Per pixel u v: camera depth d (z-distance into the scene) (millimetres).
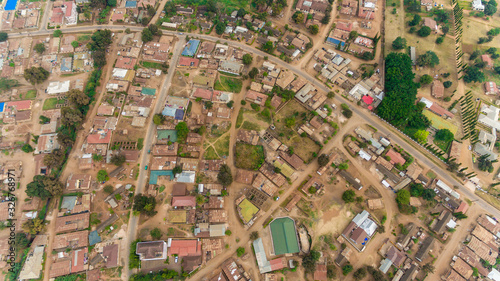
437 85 99562
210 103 93625
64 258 75750
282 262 75125
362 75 102750
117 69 100688
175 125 92312
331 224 80562
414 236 79125
